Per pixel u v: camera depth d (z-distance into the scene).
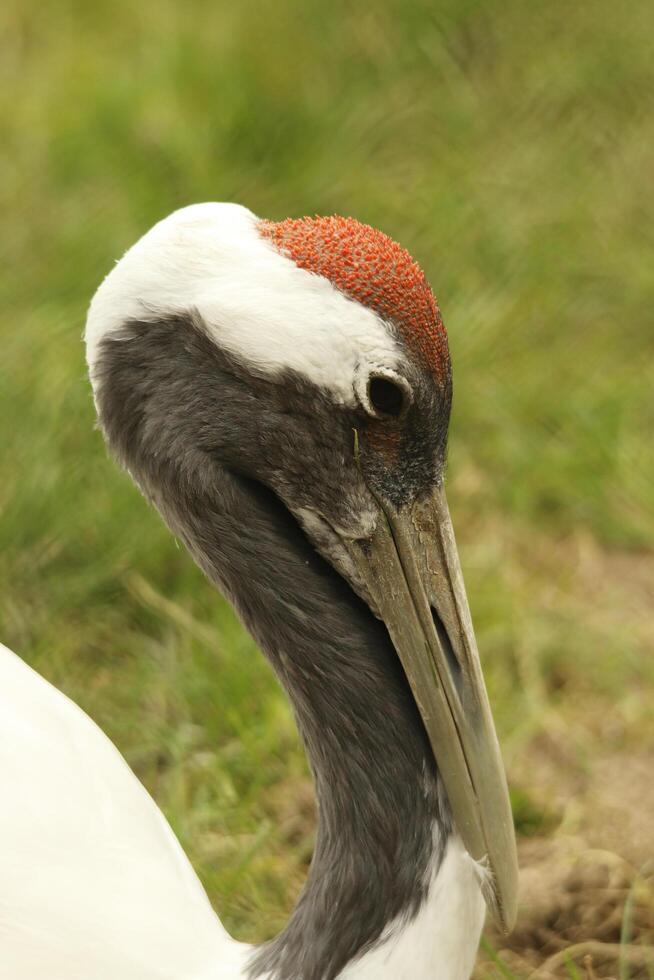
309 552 6.11
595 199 13.84
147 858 6.22
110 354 5.91
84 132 14.24
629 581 10.85
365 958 5.94
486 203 13.69
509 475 11.49
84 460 10.59
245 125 14.23
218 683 9.34
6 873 5.94
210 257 5.75
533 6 15.24
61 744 6.36
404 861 5.97
